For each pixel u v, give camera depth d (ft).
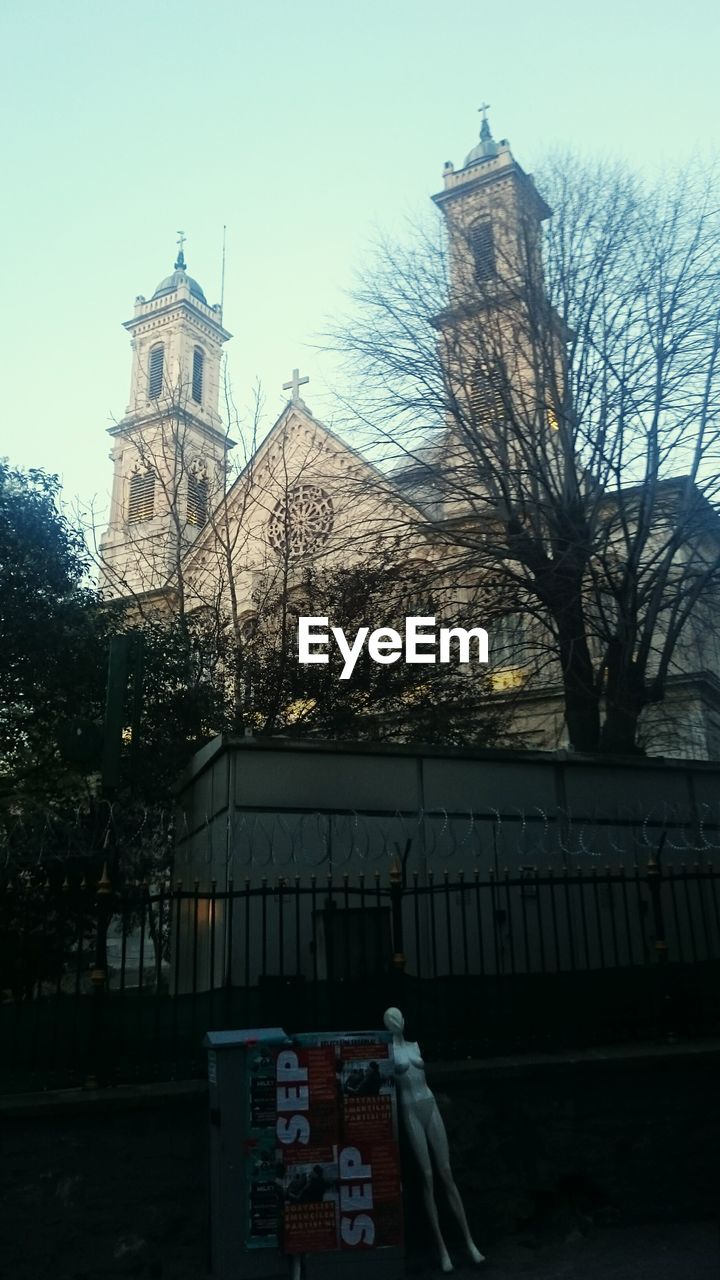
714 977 31.60
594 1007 29.09
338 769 37.37
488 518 58.65
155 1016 26.35
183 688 65.41
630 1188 25.81
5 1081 25.12
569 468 56.44
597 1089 26.48
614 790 41.32
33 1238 22.30
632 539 57.26
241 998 29.81
